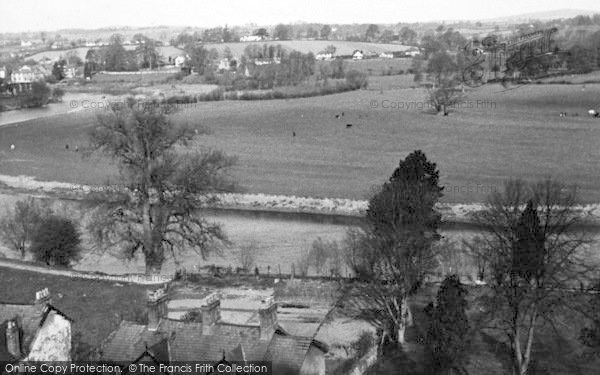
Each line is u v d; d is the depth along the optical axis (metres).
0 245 104.81
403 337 71.06
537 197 83.19
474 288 81.44
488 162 160.50
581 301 73.75
